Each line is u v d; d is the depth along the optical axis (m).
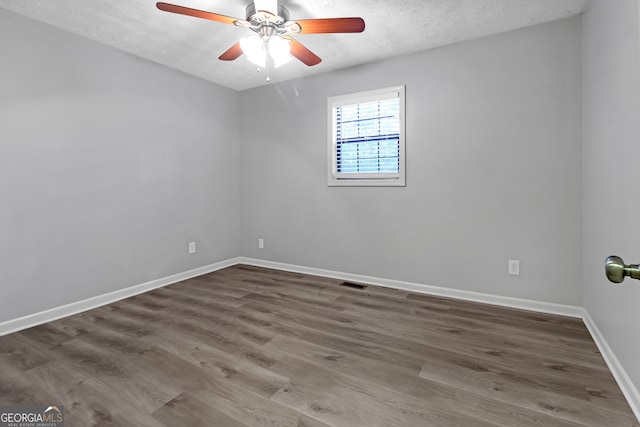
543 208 2.53
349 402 1.50
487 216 2.74
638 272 0.75
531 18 2.41
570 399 1.50
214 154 3.86
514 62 2.59
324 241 3.62
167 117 3.32
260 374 1.72
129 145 2.99
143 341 2.10
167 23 2.45
